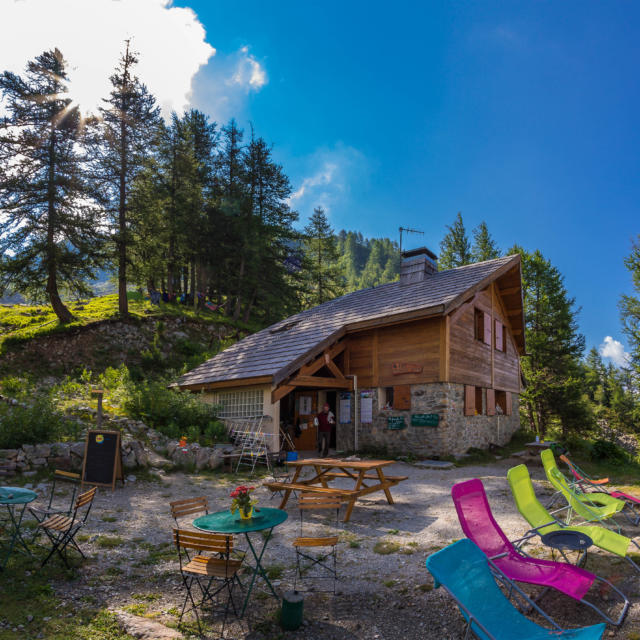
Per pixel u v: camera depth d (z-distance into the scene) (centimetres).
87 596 464
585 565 538
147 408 1516
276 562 582
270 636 399
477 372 1734
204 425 1572
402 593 486
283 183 3881
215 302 3853
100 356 2433
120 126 2848
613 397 5347
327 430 1596
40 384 2027
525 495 575
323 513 834
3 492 540
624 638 371
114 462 947
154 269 2916
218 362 1988
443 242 4191
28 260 2333
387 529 726
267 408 1507
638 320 2642
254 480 1148
